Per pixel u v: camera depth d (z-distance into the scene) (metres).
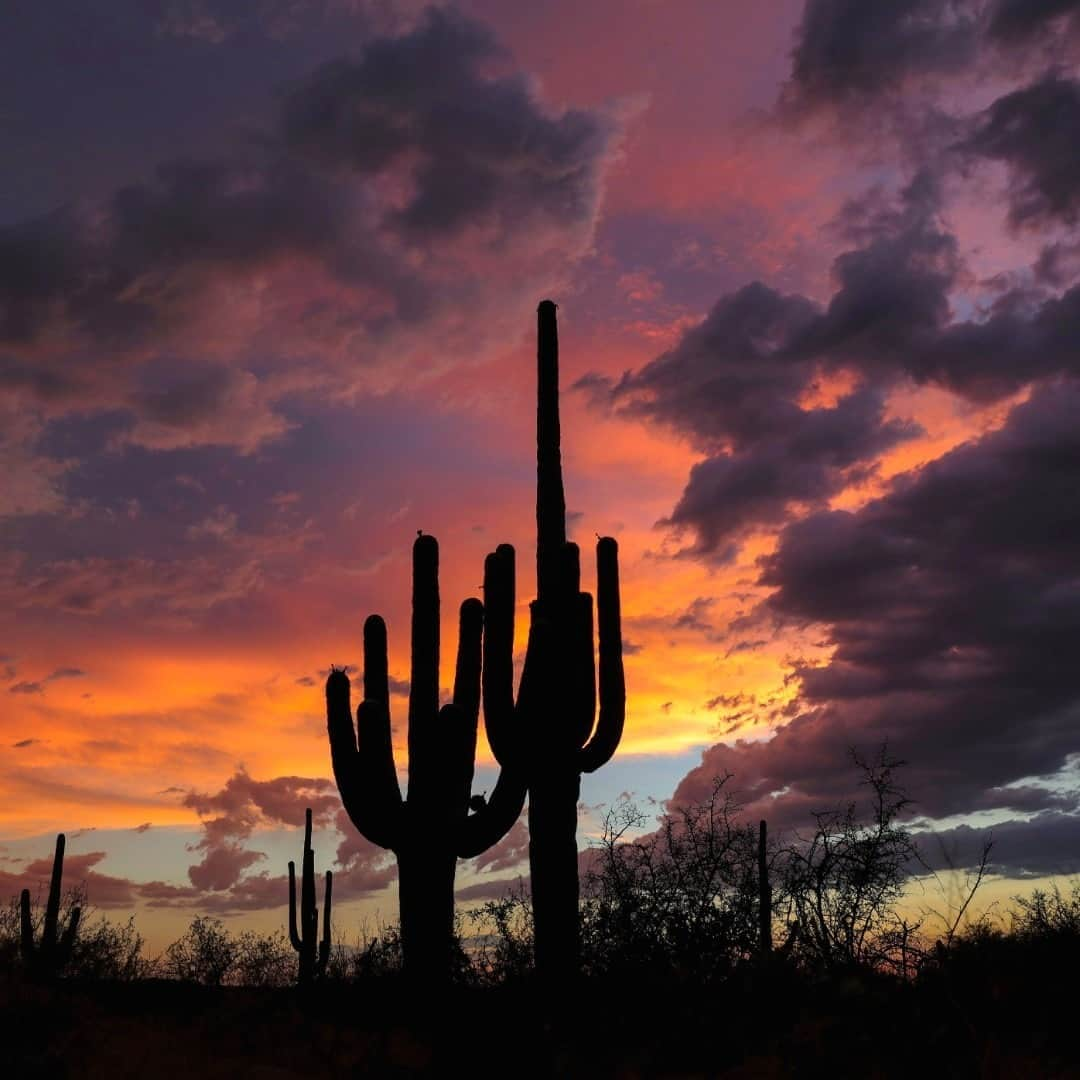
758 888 10.48
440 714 11.27
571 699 11.80
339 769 11.32
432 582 12.02
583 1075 7.92
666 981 9.09
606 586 13.11
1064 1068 6.50
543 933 11.04
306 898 25.80
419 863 10.92
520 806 11.36
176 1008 12.26
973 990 7.51
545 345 14.41
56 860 21.95
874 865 9.98
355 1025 11.15
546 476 13.73
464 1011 9.69
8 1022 9.32
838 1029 7.44
